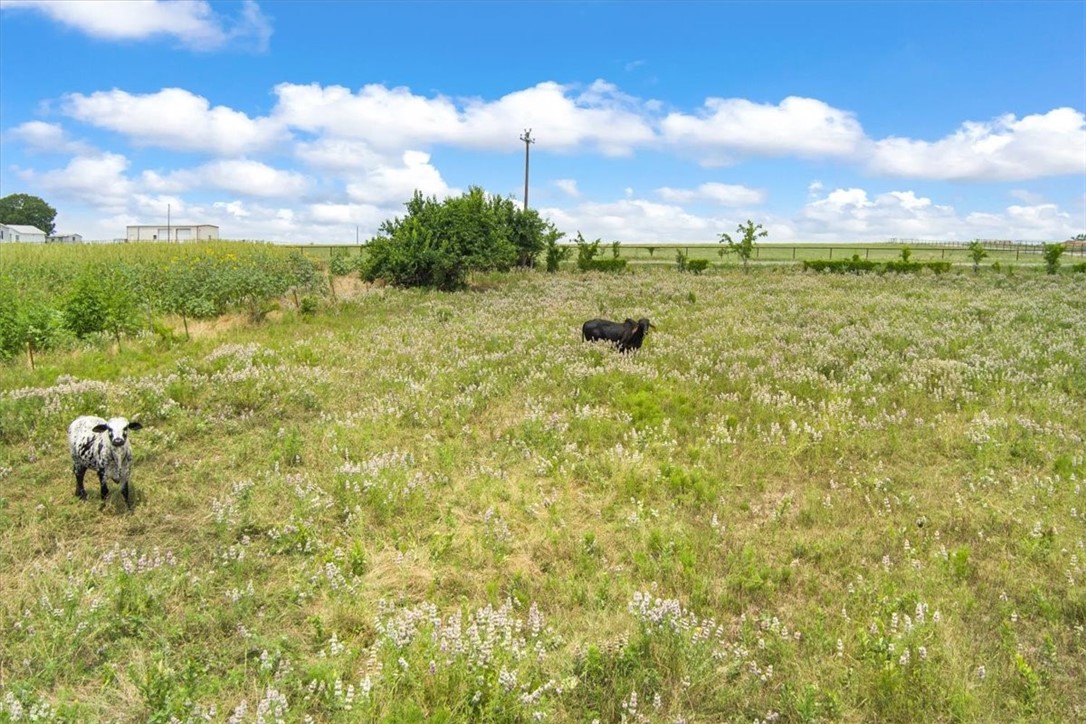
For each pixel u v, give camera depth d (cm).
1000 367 1294
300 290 2414
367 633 527
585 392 1152
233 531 673
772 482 839
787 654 502
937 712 450
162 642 494
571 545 664
